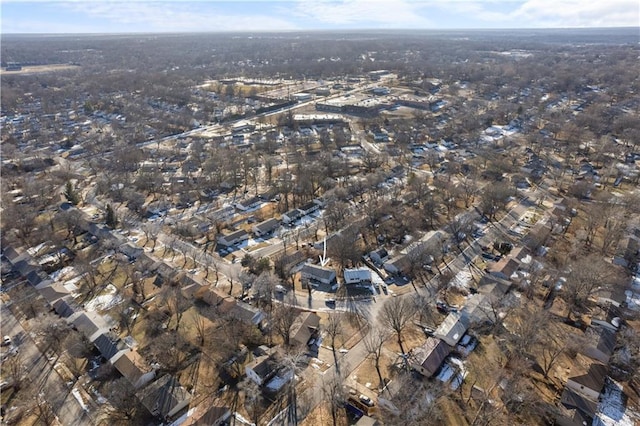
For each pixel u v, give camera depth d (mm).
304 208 180500
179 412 88000
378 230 161625
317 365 99688
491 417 82312
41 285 131875
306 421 85188
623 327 108125
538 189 196750
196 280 130375
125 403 88062
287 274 133500
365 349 104188
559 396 89312
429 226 165125
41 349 108125
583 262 124312
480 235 158250
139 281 131375
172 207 187875
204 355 103562
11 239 158625
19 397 94125
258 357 100188
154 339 107375
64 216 165625
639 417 85188
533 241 147000
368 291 127312
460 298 123750
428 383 92500
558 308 116312
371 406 87688
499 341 104875
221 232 163000
